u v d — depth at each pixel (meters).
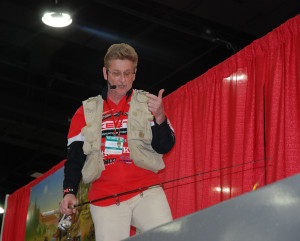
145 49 7.13
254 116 3.53
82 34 6.88
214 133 3.89
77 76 8.04
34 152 10.48
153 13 6.44
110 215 2.11
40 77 8.31
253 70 3.66
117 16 6.63
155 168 2.21
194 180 4.03
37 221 6.59
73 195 2.28
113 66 2.26
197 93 4.27
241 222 1.03
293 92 3.22
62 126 8.99
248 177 3.36
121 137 2.25
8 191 12.14
